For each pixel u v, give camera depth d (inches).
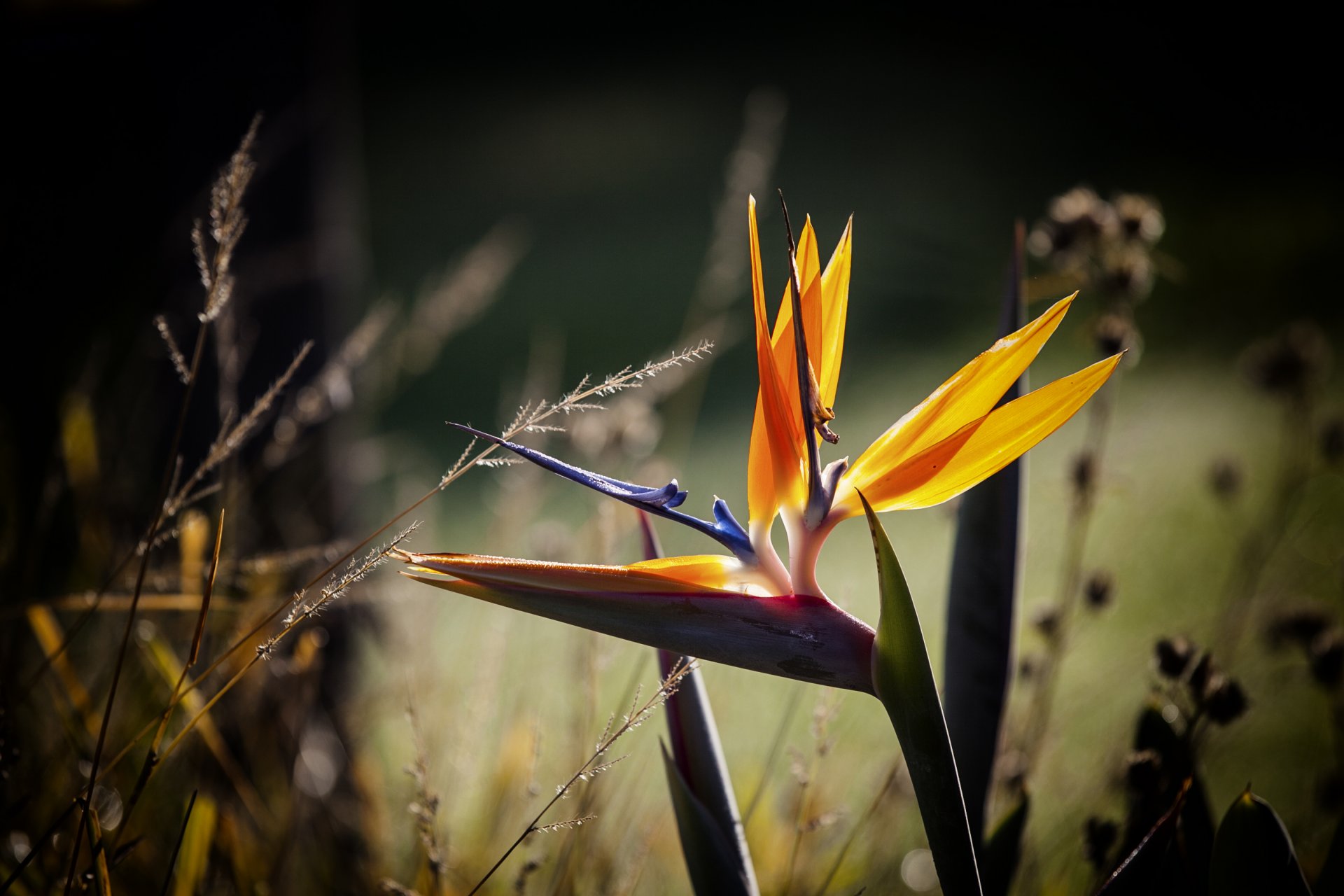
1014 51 534.3
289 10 102.0
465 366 278.1
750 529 75.2
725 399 244.8
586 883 84.8
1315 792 87.7
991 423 74.5
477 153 509.4
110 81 102.0
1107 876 79.2
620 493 75.1
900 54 563.5
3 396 104.0
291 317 105.4
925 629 126.6
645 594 74.4
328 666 102.0
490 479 200.4
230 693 89.1
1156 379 228.7
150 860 84.8
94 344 104.3
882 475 74.8
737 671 118.7
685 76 581.0
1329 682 85.4
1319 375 113.3
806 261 75.5
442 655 110.1
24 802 80.0
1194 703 79.4
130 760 85.4
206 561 88.1
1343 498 141.4
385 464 164.9
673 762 76.7
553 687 106.5
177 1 99.0
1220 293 284.4
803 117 498.3
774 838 90.6
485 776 95.2
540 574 74.5
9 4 98.0
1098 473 89.1
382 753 109.0
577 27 625.6
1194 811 78.7
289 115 103.3
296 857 87.9
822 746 82.0
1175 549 145.1
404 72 621.6
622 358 268.5
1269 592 101.3
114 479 96.3
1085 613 104.1
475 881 86.4
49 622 84.1
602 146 501.0
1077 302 269.9
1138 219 87.7
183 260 102.4
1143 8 490.9
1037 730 87.8
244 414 104.4
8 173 104.0
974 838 78.9
